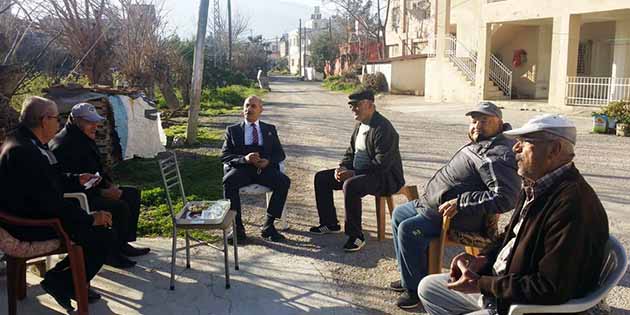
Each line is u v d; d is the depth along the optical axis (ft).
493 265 9.51
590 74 69.10
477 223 13.03
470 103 73.97
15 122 20.59
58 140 15.16
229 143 18.62
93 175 14.32
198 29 37.04
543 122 8.10
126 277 14.62
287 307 13.08
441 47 80.79
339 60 172.35
